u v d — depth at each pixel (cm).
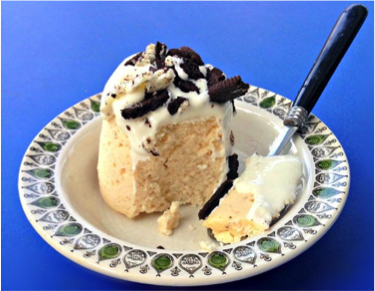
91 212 30
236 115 35
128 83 27
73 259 23
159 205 30
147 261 23
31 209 26
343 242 28
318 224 24
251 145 34
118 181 29
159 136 28
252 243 24
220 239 27
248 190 28
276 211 27
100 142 30
